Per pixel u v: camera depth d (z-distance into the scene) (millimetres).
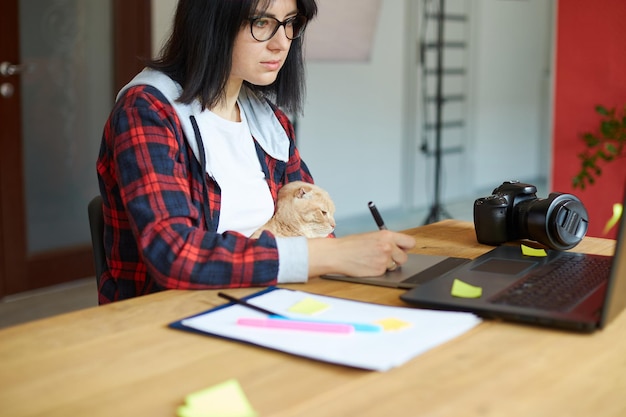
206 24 1362
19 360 914
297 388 828
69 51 3730
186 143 1409
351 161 5480
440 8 5414
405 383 838
